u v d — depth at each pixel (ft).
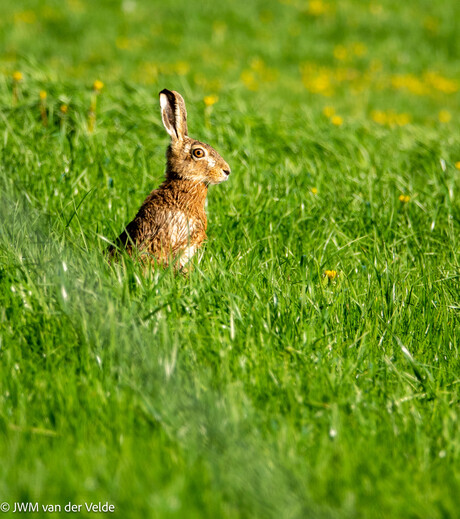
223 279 29.14
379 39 123.54
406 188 44.27
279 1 134.10
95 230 34.40
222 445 20.56
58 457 19.66
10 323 25.80
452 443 21.50
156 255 31.53
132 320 24.45
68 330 25.21
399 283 31.45
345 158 50.06
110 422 21.43
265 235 36.32
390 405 23.44
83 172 38.93
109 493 18.53
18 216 33.06
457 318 29.84
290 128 54.44
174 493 18.33
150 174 43.68
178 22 121.80
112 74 86.74
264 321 26.68
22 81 52.44
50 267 27.71
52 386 22.77
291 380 24.02
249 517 18.43
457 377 25.79
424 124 80.74
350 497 18.81
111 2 126.41
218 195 40.88
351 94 97.19
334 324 28.40
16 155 41.81
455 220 40.16
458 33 126.93
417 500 19.08
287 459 20.07
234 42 115.96
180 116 33.45
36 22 114.73
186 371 23.66
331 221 37.55
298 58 113.29
